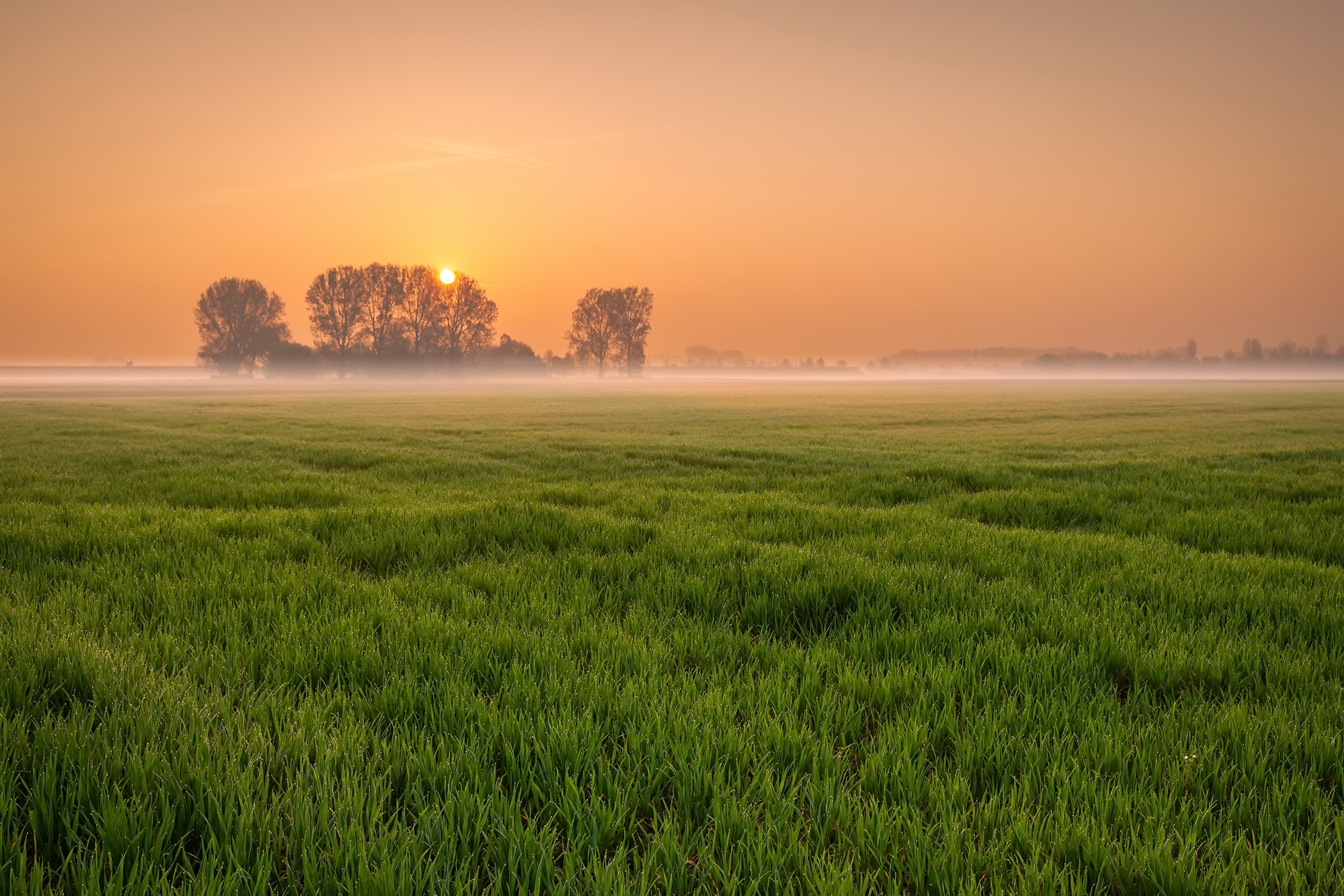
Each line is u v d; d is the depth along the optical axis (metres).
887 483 11.17
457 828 2.01
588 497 9.27
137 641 3.54
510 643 3.56
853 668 3.32
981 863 1.90
